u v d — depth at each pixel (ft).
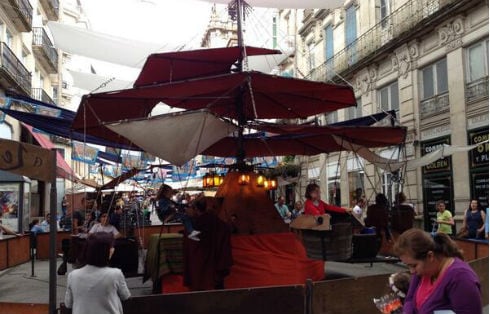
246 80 20.44
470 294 8.07
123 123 19.53
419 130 53.83
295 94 26.03
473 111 45.55
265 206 25.90
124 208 51.75
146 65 23.76
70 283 12.00
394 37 56.85
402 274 10.62
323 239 24.18
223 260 21.61
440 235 8.90
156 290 23.79
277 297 15.28
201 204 22.18
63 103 120.26
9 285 29.25
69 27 39.11
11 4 63.57
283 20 99.55
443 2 49.44
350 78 69.77
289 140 34.27
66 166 37.81
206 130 20.39
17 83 64.69
